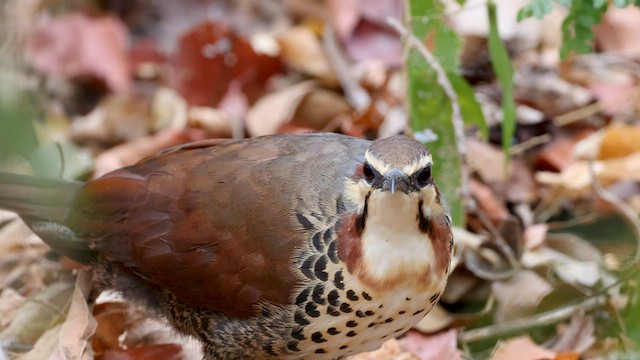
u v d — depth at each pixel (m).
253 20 15.99
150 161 9.66
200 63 14.18
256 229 8.72
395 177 8.05
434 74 10.94
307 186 8.77
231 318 9.01
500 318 10.65
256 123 13.41
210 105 14.19
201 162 9.30
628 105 14.02
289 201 8.73
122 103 14.23
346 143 9.21
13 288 10.83
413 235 8.31
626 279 10.05
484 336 10.46
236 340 9.08
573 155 13.08
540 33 15.09
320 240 8.51
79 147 13.87
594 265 10.97
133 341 10.23
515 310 10.65
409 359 10.23
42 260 10.88
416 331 10.46
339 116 13.51
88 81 14.84
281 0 16.03
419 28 11.05
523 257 11.30
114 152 13.01
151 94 14.73
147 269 9.20
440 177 11.03
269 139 9.49
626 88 14.27
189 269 8.98
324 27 15.09
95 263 9.76
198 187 9.10
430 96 10.98
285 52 14.45
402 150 8.22
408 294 8.46
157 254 9.12
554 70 14.62
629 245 11.82
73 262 10.29
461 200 11.05
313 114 13.50
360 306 8.45
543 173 12.94
